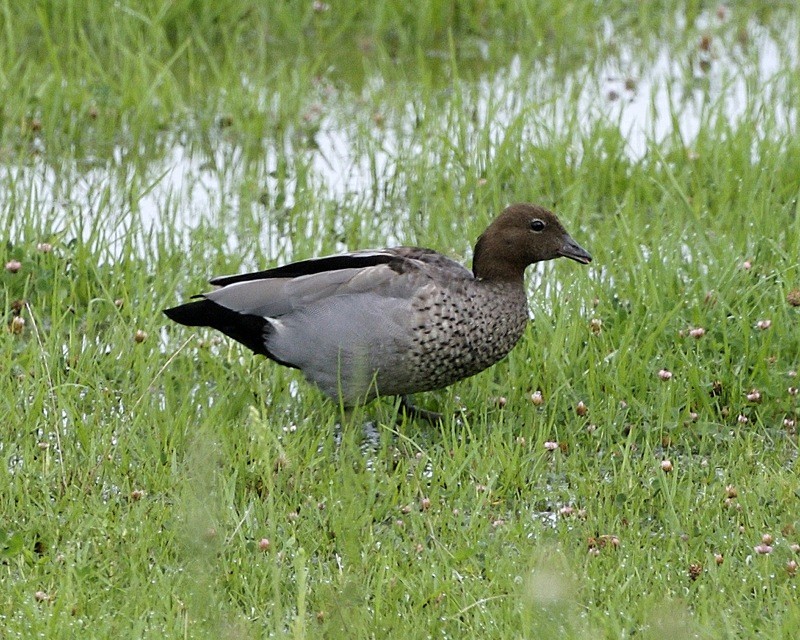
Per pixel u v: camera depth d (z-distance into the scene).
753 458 9.69
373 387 10.14
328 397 10.30
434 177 14.57
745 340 10.68
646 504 9.15
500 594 7.91
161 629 7.48
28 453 9.30
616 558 8.39
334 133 16.25
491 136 15.84
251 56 18.06
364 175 15.23
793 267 11.41
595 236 13.12
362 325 9.88
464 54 18.45
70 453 9.38
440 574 8.12
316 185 14.79
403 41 18.42
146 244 13.02
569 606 7.60
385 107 16.69
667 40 18.89
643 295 11.47
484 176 14.66
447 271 10.16
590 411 10.18
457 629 7.64
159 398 10.38
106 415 10.08
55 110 15.51
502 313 10.28
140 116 15.77
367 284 9.92
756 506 8.84
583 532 8.67
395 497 9.05
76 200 14.26
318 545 8.55
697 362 10.59
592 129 15.27
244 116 16.14
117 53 17.53
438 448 9.64
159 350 10.96
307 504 8.91
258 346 10.22
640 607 7.75
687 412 10.16
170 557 8.37
